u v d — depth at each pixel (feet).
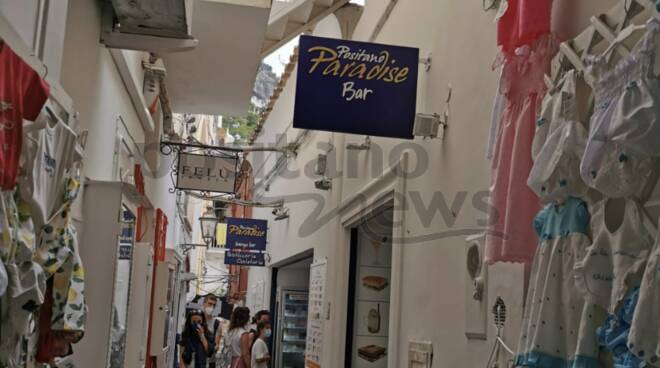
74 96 10.42
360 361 19.98
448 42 12.34
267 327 28.81
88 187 11.46
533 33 7.94
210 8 17.16
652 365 5.09
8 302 6.11
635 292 5.45
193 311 32.73
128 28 12.43
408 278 13.62
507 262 8.34
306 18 22.16
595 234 6.27
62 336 8.38
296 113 12.17
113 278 11.35
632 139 5.47
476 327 9.80
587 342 6.00
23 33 6.99
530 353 6.49
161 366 27.22
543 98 7.68
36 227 7.13
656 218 5.70
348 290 20.35
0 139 5.66
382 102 12.47
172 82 24.44
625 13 6.24
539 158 6.80
